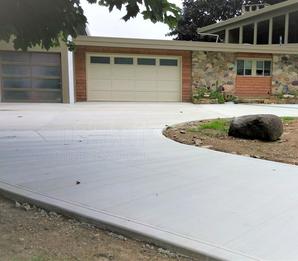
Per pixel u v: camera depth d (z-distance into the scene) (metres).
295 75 20.23
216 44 19.03
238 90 19.77
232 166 5.98
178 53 18.94
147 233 3.41
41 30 5.29
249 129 8.21
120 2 5.00
